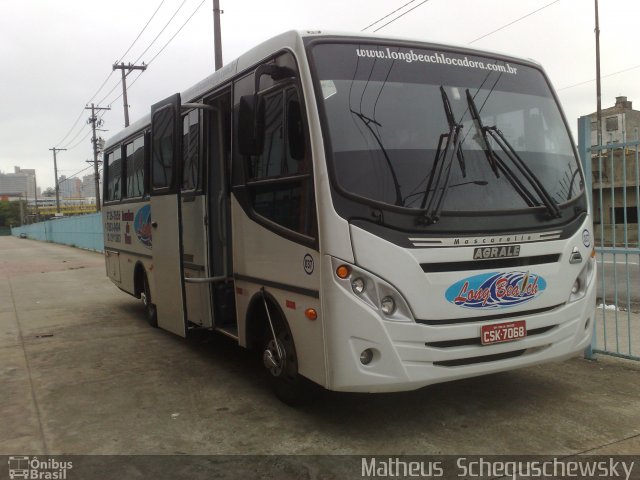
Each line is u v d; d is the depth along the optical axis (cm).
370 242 378
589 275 471
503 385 525
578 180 478
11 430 454
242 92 511
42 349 731
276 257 450
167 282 610
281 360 464
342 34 432
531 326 423
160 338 780
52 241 4925
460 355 397
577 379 537
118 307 1067
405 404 482
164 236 615
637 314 812
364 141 400
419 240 386
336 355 382
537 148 465
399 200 390
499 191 424
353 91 412
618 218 629
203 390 543
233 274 534
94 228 2969
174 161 573
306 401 470
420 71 441
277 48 450
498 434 419
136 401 518
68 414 488
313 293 402
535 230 426
